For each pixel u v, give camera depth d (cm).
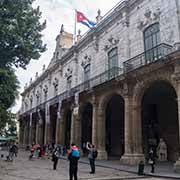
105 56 2922
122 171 1764
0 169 1745
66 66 3962
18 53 1716
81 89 3148
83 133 3550
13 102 1927
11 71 1809
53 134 4022
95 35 3139
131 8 2589
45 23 1828
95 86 2717
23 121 5797
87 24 3130
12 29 1594
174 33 2011
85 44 3409
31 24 1742
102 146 2634
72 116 3212
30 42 1767
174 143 2527
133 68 2292
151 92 2519
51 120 4053
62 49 4247
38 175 1477
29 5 1747
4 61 1712
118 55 2692
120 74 2417
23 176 1420
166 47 2034
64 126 3553
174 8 2052
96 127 2712
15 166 1977
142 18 2420
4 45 1652
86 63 3328
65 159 2762
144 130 2819
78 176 1477
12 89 1833
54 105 3803
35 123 4922
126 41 2555
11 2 1628
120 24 2727
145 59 2212
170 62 1853
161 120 2728
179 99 1778
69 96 3334
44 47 1836
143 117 2852
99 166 2061
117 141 3272
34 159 2722
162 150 2527
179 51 1764
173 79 1845
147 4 2380
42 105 4450
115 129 3331
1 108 1756
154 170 1764
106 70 2864
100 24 3023
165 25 2136
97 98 2764
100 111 2688
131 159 2119
